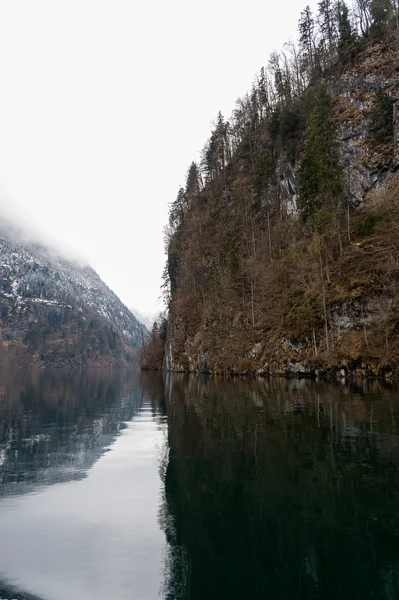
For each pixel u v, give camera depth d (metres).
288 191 71.62
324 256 51.38
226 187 94.06
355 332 44.12
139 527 8.52
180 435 17.28
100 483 11.27
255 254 68.81
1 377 91.06
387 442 14.82
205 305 76.25
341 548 7.58
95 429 19.48
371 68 69.62
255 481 11.11
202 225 94.00
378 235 47.50
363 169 58.81
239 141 104.00
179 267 99.38
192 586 6.38
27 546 7.71
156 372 102.44
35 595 6.14
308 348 47.72
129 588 6.35
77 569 6.88
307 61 95.19
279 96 93.81
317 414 20.84
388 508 9.23
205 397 31.69
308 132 69.25
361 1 85.69
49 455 14.37
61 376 107.81
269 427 17.98
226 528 8.43
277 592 6.32
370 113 63.09
